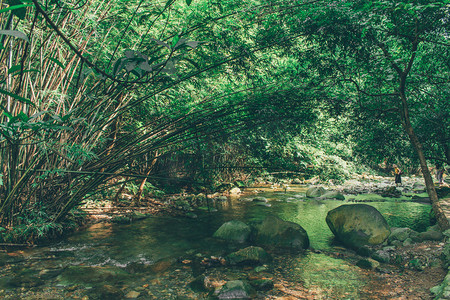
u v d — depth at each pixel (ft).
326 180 33.81
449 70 17.43
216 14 15.20
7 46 10.47
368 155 22.61
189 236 17.79
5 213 13.21
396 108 17.84
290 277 12.21
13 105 11.30
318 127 22.95
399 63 16.01
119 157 15.51
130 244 16.03
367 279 11.90
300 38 16.48
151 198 28.35
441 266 12.14
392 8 12.38
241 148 23.67
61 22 11.49
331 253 15.29
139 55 5.06
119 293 10.52
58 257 13.65
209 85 20.25
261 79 16.99
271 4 14.24
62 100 12.61
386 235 16.19
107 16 13.57
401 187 41.52
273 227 17.16
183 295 10.55
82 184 16.30
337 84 17.54
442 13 13.26
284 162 27.45
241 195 32.73
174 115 18.13
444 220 15.96
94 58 13.33
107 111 17.40
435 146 21.81
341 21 13.83
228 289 10.53
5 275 11.43
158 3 14.40
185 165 25.88
